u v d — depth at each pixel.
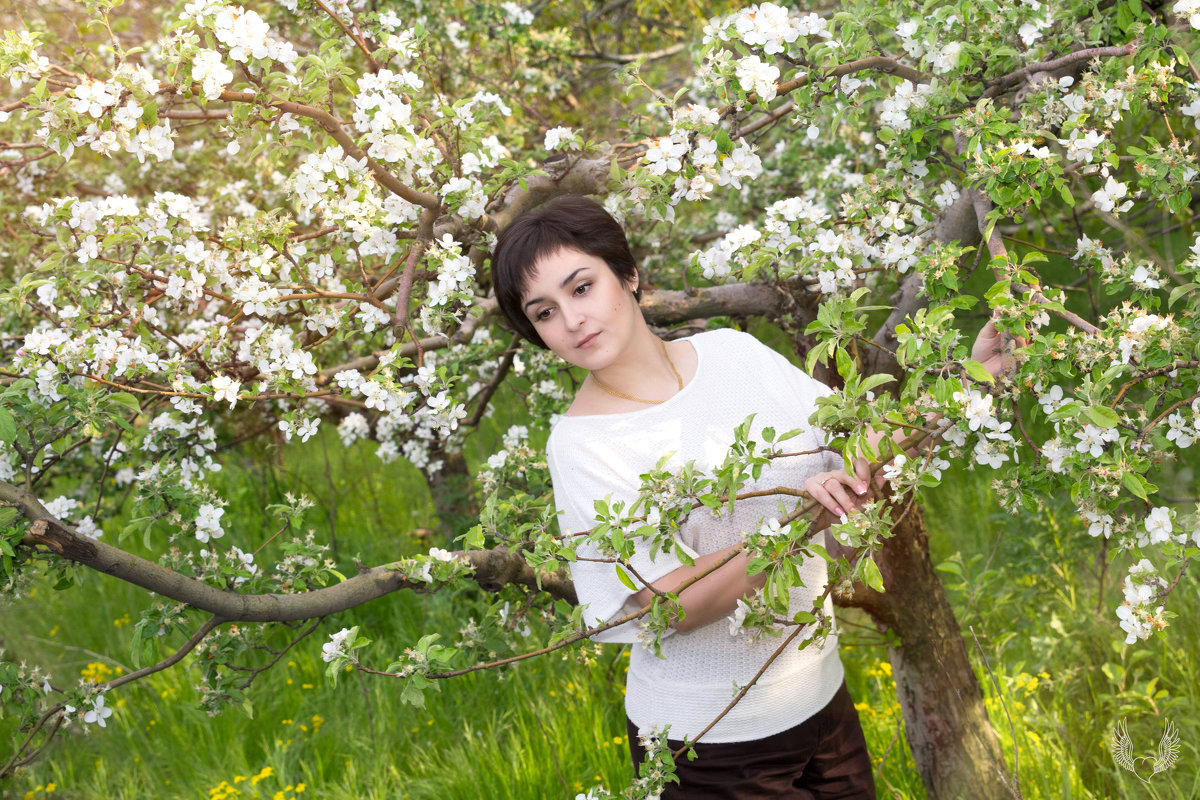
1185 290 1.41
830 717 1.82
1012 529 3.57
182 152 3.74
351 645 1.55
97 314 1.85
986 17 1.72
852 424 1.28
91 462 3.47
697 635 1.71
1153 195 1.57
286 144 1.74
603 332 1.63
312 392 1.88
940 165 1.84
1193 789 2.22
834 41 1.71
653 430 1.67
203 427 2.09
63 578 1.79
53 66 1.61
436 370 1.88
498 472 2.35
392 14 1.98
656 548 1.43
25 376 1.77
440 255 1.82
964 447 1.41
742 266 1.91
